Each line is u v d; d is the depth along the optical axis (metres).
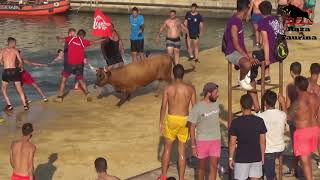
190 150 13.10
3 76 16.70
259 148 9.15
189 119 9.84
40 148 13.34
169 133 10.35
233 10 48.72
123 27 43.94
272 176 9.81
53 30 40.94
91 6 51.56
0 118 15.98
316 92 10.80
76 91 19.02
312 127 9.73
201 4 49.41
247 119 9.09
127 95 16.81
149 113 16.11
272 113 9.65
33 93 20.47
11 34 38.66
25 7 48.53
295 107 9.73
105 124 15.15
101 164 8.38
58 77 23.09
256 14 21.77
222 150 12.73
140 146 13.47
